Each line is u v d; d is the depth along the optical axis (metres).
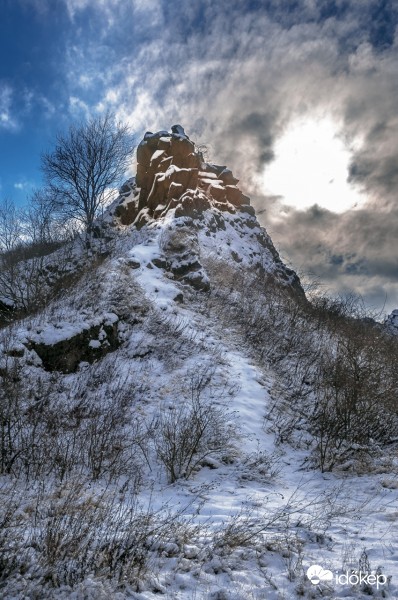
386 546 4.62
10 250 17.11
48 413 9.01
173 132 25.69
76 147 24.69
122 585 3.80
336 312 19.30
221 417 9.63
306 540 4.86
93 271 15.48
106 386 10.71
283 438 9.50
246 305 16.97
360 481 7.17
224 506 6.13
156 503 6.20
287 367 13.33
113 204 25.89
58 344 11.12
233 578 4.04
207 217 22.33
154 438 8.48
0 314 14.33
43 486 5.97
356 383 10.28
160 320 13.80
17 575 3.76
